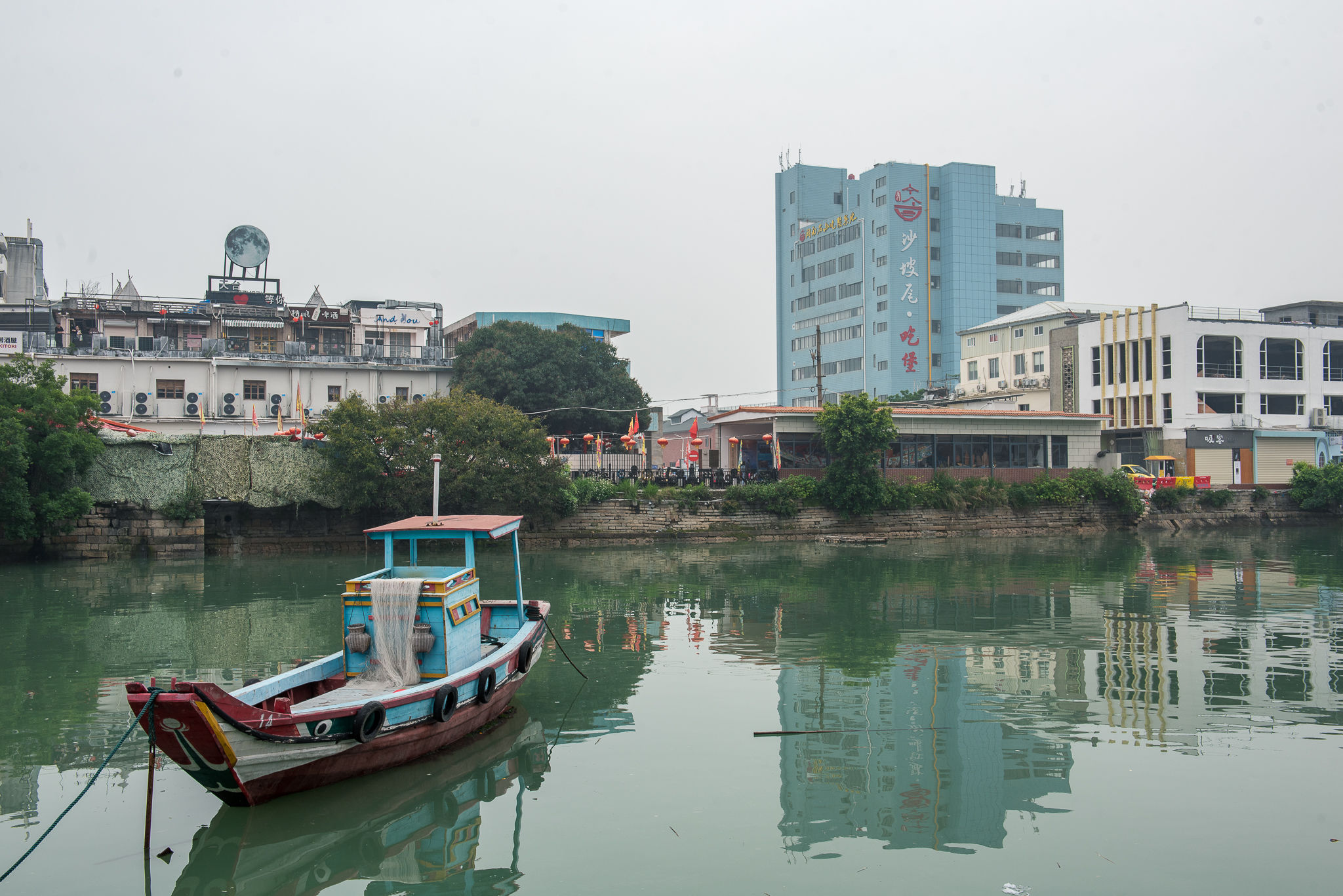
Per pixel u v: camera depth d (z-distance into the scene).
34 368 31.17
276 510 34.06
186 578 27.05
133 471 31.72
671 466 45.69
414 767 10.89
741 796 10.15
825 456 41.38
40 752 11.62
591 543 36.38
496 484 33.78
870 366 87.06
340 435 32.97
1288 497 45.38
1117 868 8.43
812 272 96.19
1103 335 51.03
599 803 9.98
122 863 8.67
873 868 8.48
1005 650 17.12
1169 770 10.78
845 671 15.62
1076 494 41.88
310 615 20.95
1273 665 15.75
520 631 13.81
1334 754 11.31
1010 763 11.09
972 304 83.50
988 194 84.25
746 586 25.45
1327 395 49.56
